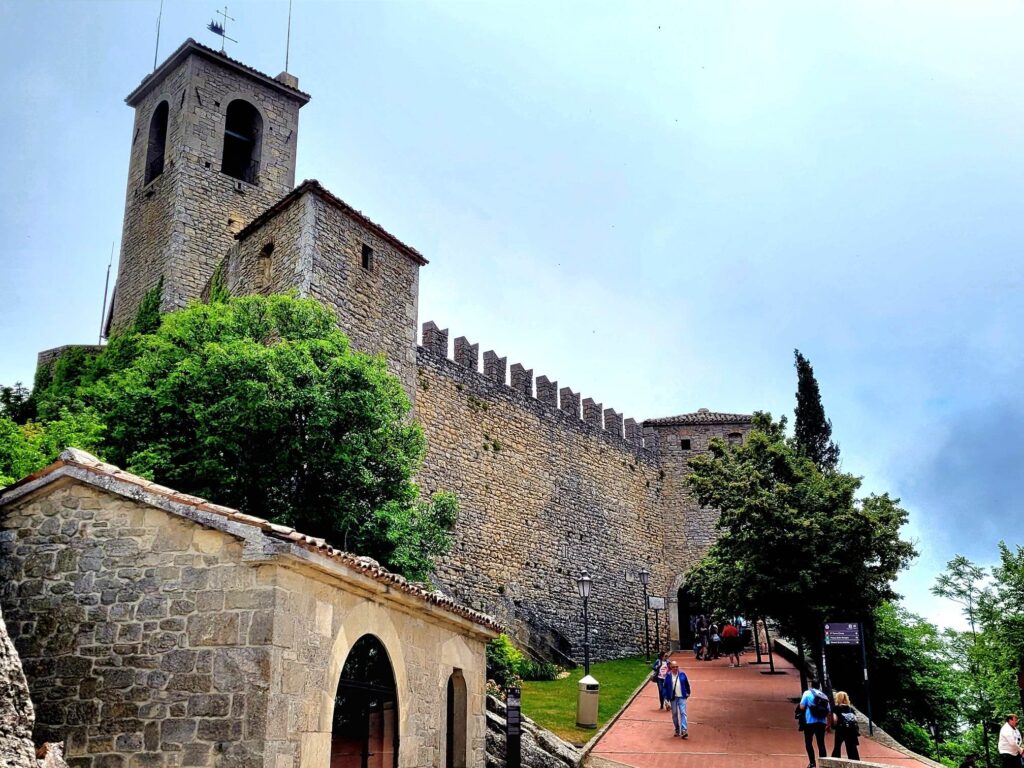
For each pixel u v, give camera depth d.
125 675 10.87
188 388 19.89
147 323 34.59
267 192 39.38
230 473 18.86
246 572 10.80
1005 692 37.78
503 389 42.25
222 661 10.52
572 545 44.41
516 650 33.09
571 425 46.97
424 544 22.23
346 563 11.71
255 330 22.05
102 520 11.63
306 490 19.81
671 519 53.06
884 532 26.12
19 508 12.06
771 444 29.50
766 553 26.70
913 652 39.91
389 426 21.00
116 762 10.55
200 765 10.22
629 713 27.58
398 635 13.72
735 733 24.11
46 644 11.30
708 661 41.62
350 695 12.33
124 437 20.12
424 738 14.26
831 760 17.72
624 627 46.72
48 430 19.98
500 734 19.52
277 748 10.25
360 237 29.34
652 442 54.22
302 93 41.69
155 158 40.28
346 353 20.94
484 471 39.59
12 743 9.34
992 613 39.03
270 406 18.42
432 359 37.91
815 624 26.88
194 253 36.31
